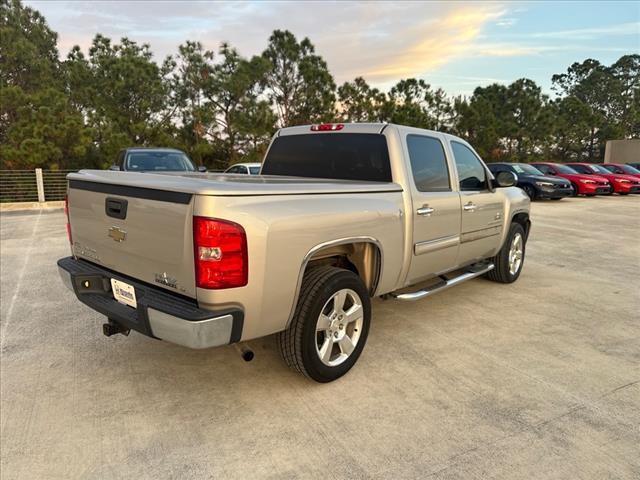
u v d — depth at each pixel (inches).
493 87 1384.1
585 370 134.9
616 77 2650.1
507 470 91.3
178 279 98.0
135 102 729.6
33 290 202.8
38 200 584.4
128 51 808.3
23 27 840.9
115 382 123.3
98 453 94.7
